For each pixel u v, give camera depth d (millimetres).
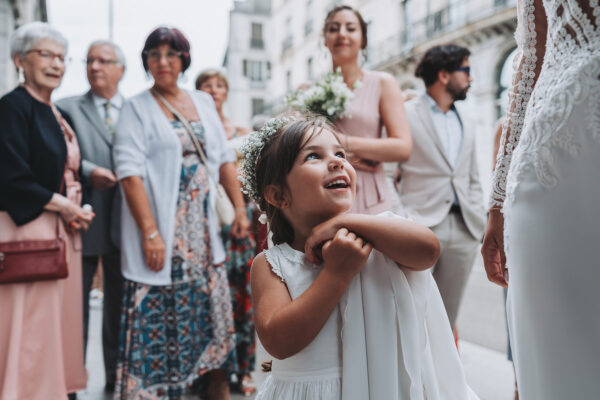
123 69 3566
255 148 1495
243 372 3145
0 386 2492
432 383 1269
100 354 3951
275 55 30328
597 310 1043
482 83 15328
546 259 1102
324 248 1202
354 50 2594
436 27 17016
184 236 2607
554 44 1173
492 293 6133
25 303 2543
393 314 1244
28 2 11516
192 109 2773
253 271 1380
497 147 2475
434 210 2809
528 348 1147
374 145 2355
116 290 3307
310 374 1230
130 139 2604
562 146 1089
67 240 2756
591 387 1048
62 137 2730
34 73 2656
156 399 2486
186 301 2580
